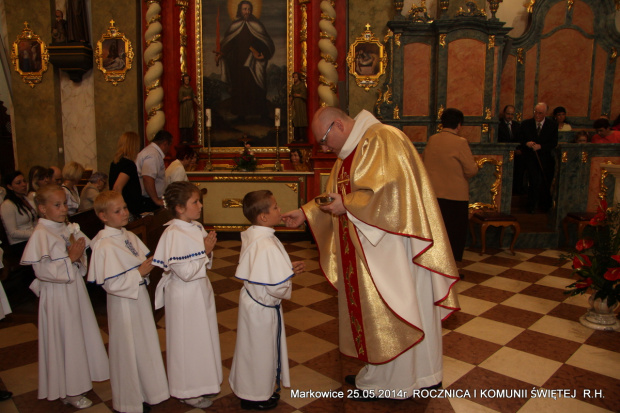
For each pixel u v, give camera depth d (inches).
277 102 307.4
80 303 108.0
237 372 100.7
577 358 126.0
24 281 183.3
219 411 104.2
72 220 145.3
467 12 256.7
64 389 103.1
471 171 183.3
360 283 96.7
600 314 147.0
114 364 98.7
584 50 312.3
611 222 144.6
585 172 249.3
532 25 308.3
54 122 313.0
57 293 102.5
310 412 102.9
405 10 291.1
